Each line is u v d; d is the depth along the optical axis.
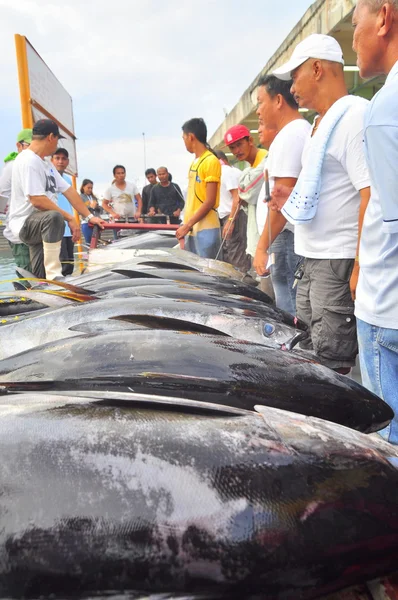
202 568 1.43
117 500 1.52
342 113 3.07
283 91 4.26
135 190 12.21
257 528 1.46
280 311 3.89
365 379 2.69
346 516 1.48
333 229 3.27
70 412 1.80
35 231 5.98
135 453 1.61
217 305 3.49
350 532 1.46
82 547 1.47
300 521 1.47
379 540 1.47
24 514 1.52
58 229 5.92
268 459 1.58
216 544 1.44
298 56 3.32
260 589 1.44
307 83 3.34
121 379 2.39
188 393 2.34
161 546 1.45
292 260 4.83
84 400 1.89
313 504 1.49
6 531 1.50
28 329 3.31
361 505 1.50
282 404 2.33
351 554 1.46
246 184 5.99
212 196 6.32
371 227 2.47
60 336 3.27
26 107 7.69
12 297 4.27
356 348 3.38
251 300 4.02
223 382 2.35
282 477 1.54
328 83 3.30
